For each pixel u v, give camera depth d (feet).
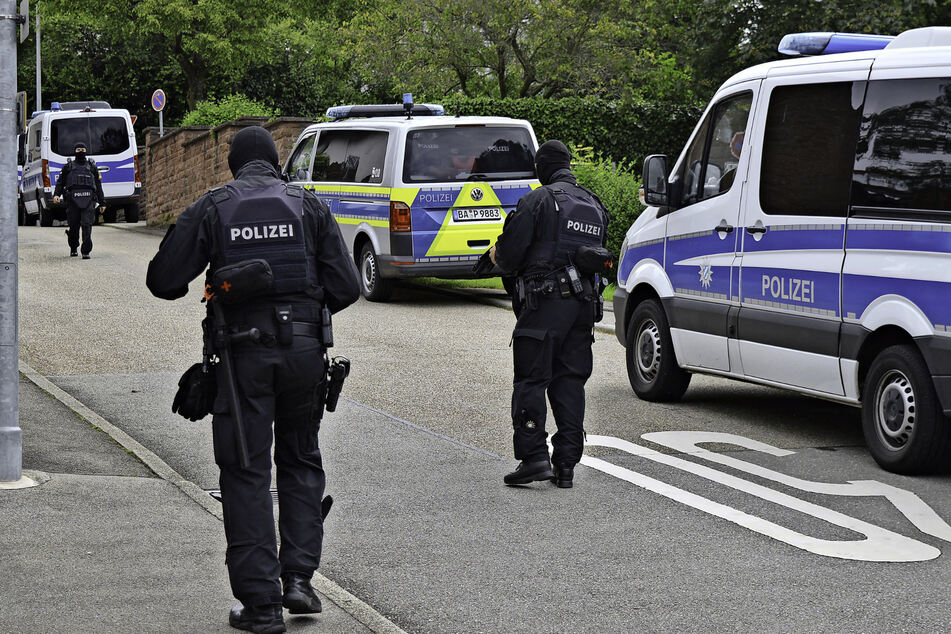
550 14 153.69
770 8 114.32
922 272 34.94
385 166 75.97
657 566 27.61
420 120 76.07
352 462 37.09
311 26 264.93
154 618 22.86
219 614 23.20
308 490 23.88
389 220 75.15
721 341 42.96
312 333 23.24
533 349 34.19
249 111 153.89
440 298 81.25
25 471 32.73
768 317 40.60
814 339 38.70
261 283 22.35
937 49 35.88
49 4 249.14
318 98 278.46
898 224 35.88
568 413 34.68
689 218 44.98
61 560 26.00
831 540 29.78
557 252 34.42
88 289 79.41
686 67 134.00
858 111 37.73
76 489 31.42
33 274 88.33
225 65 250.78
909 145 35.88
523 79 167.02
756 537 29.96
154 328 63.00
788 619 24.30
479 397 47.21
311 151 85.56
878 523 31.32
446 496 33.42
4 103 31.22
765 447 39.91
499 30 156.87
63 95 292.20
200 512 29.99
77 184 100.83
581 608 24.84
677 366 46.39
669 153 129.39
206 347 22.99
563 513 31.89
